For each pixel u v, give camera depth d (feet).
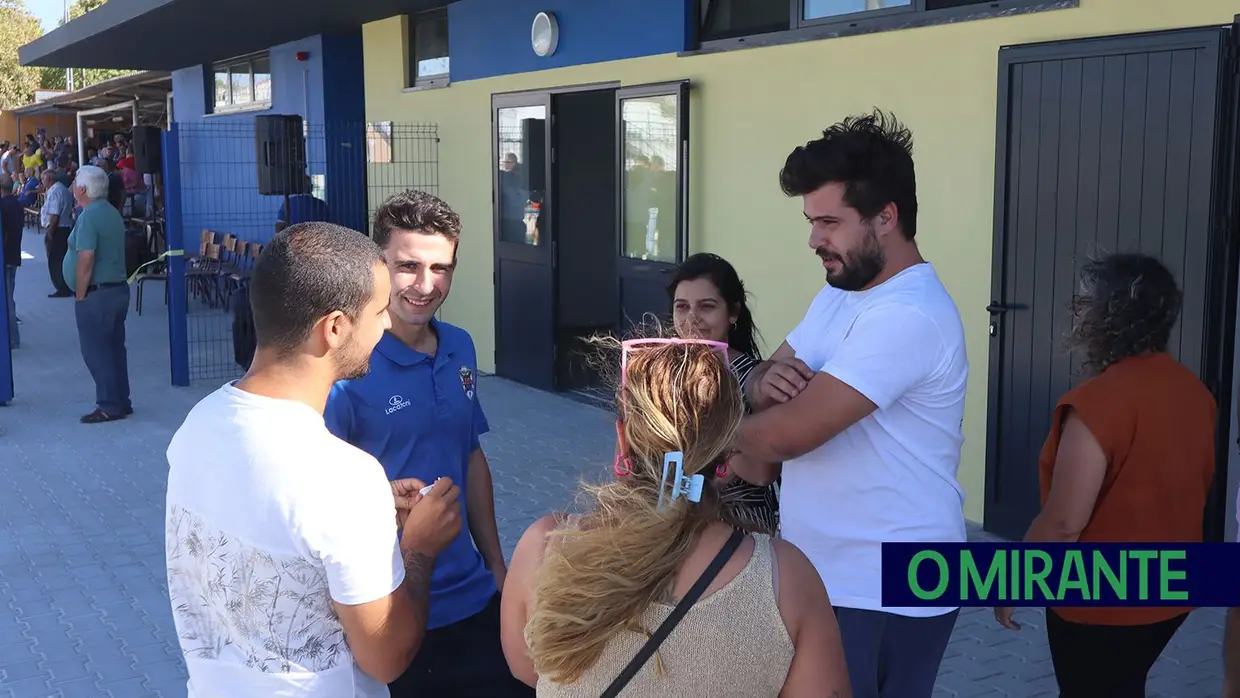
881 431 7.82
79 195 26.91
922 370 7.63
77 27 44.24
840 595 7.97
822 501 8.00
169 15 36.14
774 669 5.25
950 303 7.92
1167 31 14.88
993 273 17.47
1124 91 15.48
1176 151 14.94
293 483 6.08
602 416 27.20
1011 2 16.99
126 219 58.34
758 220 22.50
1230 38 14.32
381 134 36.70
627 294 26.63
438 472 8.67
